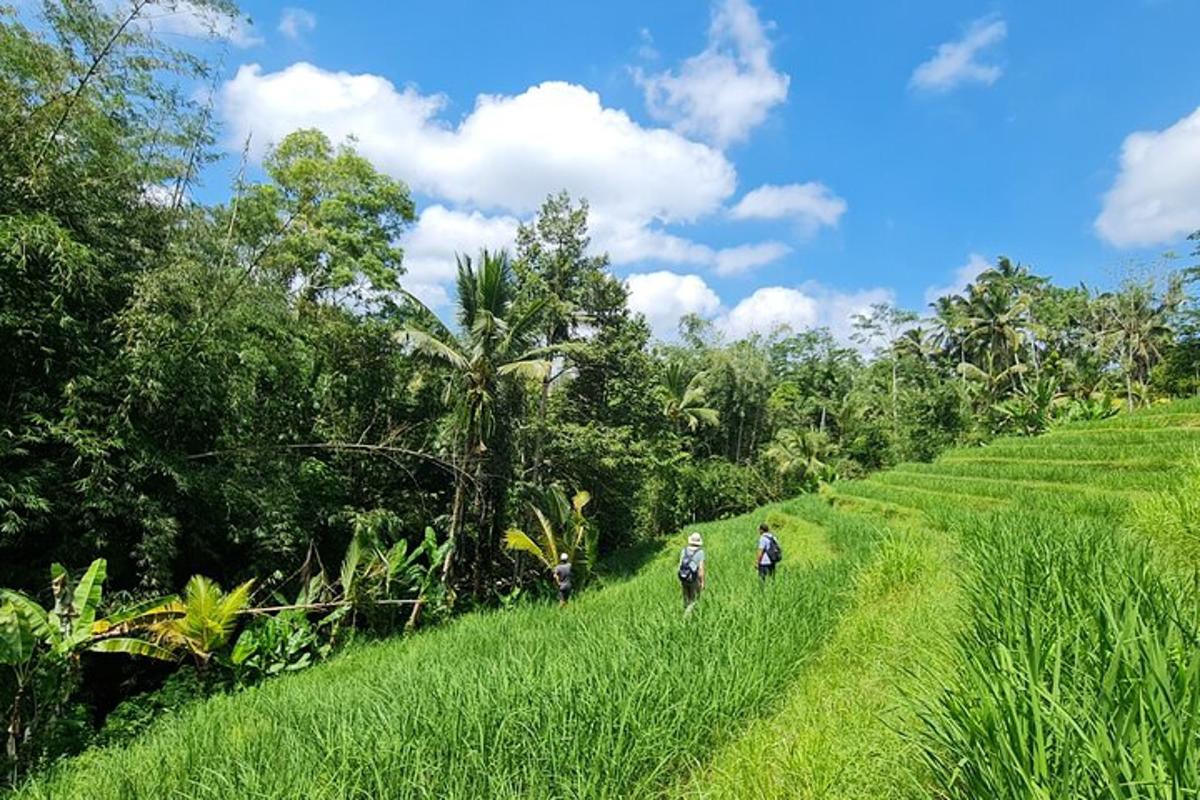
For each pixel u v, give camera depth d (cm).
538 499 2102
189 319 1185
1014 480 2002
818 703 512
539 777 414
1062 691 262
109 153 1125
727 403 4456
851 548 1419
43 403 980
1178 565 598
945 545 1052
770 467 4153
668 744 459
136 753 634
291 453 1585
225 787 439
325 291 1947
